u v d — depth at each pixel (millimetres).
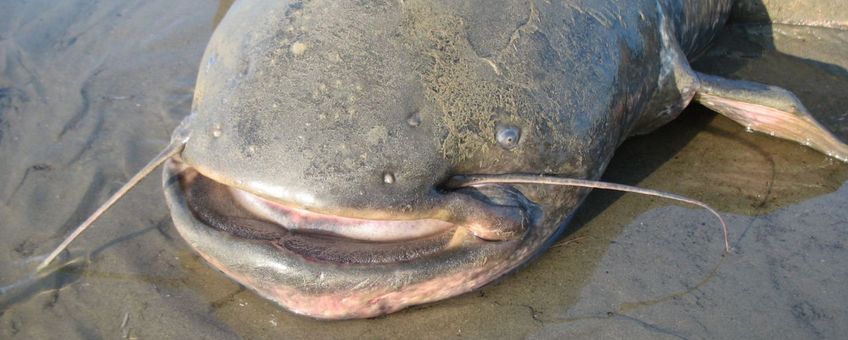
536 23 715
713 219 830
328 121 627
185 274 774
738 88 891
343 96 634
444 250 685
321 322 722
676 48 884
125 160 937
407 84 647
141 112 1032
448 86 658
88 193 881
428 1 683
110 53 1169
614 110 768
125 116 1022
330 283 656
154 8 1301
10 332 714
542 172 708
